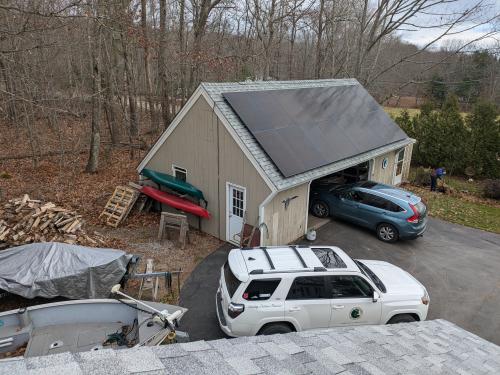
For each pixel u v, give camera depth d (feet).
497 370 16.92
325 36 107.65
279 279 25.20
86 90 77.87
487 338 29.25
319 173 41.32
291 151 40.57
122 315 25.40
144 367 9.61
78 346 23.12
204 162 42.60
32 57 66.33
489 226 50.16
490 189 62.34
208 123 40.78
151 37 73.72
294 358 13.07
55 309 24.67
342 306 25.96
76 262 28.60
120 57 82.23
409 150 64.44
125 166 68.28
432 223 50.39
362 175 55.42
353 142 49.24
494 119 71.82
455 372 15.31
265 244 39.11
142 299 31.53
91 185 58.23
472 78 135.03
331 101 54.70
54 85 79.92
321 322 25.99
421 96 151.12
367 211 44.55
